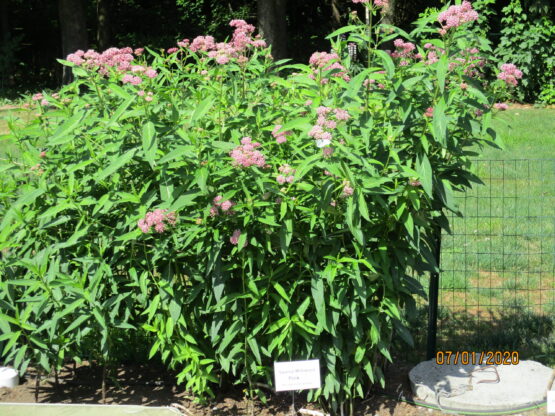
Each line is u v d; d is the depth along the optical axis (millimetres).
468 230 6922
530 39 14875
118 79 3789
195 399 3832
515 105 15391
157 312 3744
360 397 4023
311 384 3531
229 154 3531
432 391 3973
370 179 3266
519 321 5047
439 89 3434
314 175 3531
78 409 3420
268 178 3416
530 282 5789
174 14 24188
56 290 3711
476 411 3848
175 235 3420
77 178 3840
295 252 3578
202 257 3613
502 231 6402
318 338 3697
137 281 3570
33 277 3869
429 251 3762
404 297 3818
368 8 3461
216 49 4031
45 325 3654
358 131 3576
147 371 4418
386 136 3457
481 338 4773
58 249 3674
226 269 3490
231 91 3865
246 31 3891
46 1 24047
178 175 3463
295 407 3957
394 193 3430
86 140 3559
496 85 3607
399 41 3799
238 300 3625
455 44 3541
